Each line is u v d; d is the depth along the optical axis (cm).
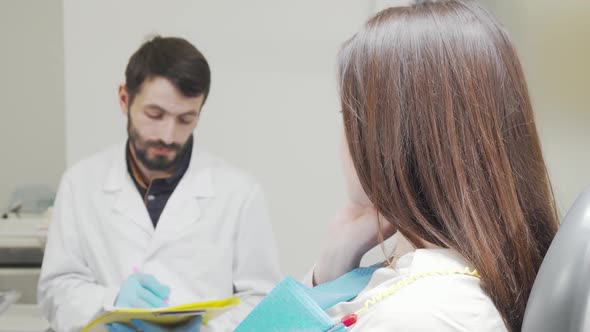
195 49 147
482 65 57
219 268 150
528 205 59
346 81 60
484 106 56
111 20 150
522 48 149
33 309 173
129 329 117
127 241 148
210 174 153
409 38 57
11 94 197
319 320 57
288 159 155
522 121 59
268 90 153
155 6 150
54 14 194
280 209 156
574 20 147
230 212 152
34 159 198
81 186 151
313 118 154
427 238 58
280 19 151
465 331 51
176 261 148
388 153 57
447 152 55
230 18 151
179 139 150
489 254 54
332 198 156
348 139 60
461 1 61
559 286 47
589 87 147
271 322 60
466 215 55
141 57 146
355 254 77
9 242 168
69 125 154
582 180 149
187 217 150
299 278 158
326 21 151
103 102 153
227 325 142
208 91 151
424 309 51
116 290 137
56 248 148
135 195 150
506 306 55
